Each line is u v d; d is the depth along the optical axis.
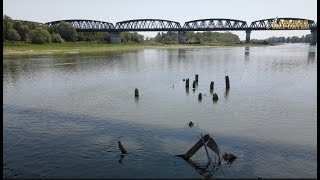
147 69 65.38
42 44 144.75
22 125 24.56
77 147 20.06
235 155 18.89
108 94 37.12
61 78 51.19
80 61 84.44
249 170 17.05
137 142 20.92
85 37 196.00
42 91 39.38
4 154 18.97
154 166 17.44
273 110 29.11
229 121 25.61
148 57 102.75
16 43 135.38
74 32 178.75
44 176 16.42
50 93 38.00
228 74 56.34
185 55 114.69
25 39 144.00
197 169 17.09
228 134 22.48
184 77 52.38
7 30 136.00
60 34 175.88
